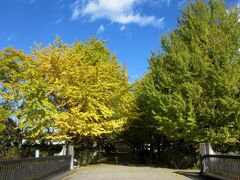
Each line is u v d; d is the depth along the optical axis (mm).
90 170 24609
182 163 30062
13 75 28750
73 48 31375
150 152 45188
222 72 25234
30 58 29641
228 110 24734
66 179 18188
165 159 35250
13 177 10648
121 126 32938
